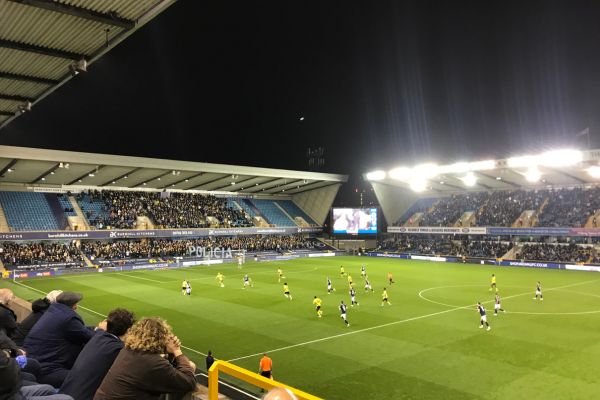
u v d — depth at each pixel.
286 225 75.12
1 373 4.26
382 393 15.13
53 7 11.72
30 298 33.41
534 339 21.86
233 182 66.62
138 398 4.25
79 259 52.44
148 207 63.59
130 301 32.78
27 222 51.94
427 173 57.81
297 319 26.70
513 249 61.88
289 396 3.44
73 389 5.24
